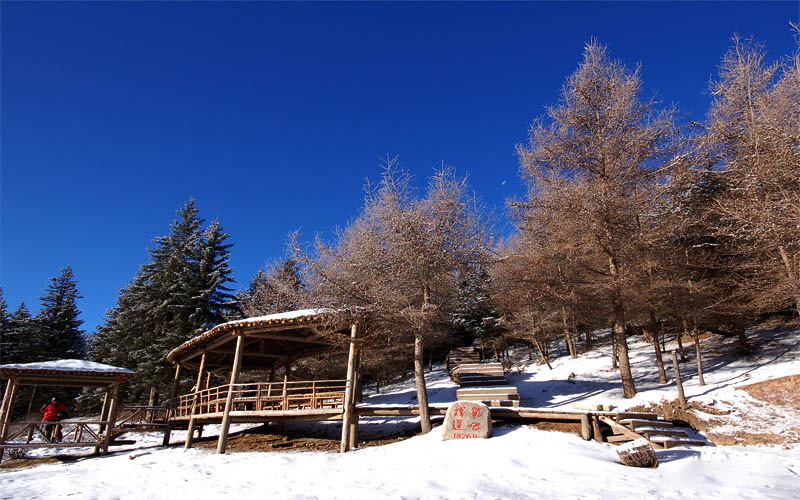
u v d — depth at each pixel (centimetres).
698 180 1634
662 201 1598
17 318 4206
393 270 1528
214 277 3039
